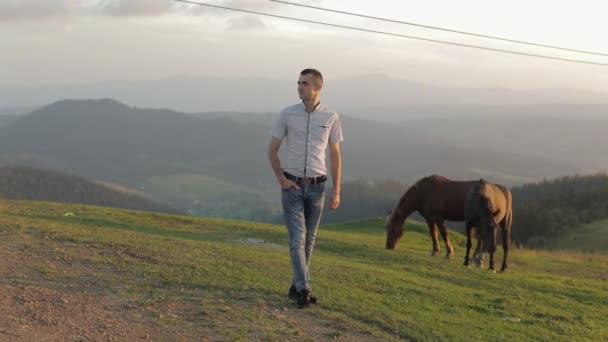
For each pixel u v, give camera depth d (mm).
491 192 15688
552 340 7312
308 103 6406
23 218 14453
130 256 8477
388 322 6602
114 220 18531
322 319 6387
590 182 110375
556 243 74000
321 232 23562
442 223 17766
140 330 5480
